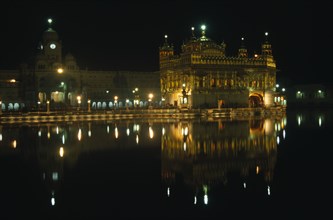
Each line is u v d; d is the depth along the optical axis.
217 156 38.34
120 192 25.84
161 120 93.06
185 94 112.62
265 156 38.19
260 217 21.00
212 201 23.80
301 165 33.72
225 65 119.56
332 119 88.50
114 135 57.12
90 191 26.09
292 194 25.00
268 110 118.94
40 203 23.64
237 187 26.70
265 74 125.31
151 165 34.31
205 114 109.88
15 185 27.72
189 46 117.06
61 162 36.00
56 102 129.50
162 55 132.12
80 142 49.34
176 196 24.84
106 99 146.88
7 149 43.72
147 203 23.55
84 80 145.00
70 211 22.17
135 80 153.00
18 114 93.94
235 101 120.62
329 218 20.70
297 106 178.62
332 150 41.41
